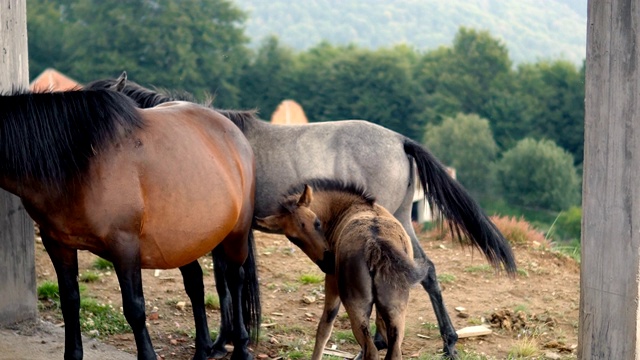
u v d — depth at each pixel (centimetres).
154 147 514
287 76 6656
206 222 539
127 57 6081
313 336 727
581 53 11162
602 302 523
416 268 514
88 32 6200
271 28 11169
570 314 823
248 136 707
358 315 527
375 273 518
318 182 610
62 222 489
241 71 6738
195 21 6384
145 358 504
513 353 695
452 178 703
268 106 6638
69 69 6047
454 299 855
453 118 6556
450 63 7044
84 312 711
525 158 5791
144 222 504
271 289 852
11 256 650
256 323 667
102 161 488
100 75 5981
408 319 790
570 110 6500
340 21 11494
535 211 5728
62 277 522
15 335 636
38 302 730
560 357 689
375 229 539
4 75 629
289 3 11700
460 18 11656
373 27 11294
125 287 497
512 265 696
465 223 695
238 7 6700
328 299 584
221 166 564
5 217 643
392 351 513
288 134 707
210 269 902
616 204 509
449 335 686
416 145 709
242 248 622
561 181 5734
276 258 966
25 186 485
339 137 702
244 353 635
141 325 503
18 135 479
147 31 6112
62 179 479
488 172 6050
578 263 1031
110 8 6244
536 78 6819
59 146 480
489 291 888
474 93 6856
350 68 6688
